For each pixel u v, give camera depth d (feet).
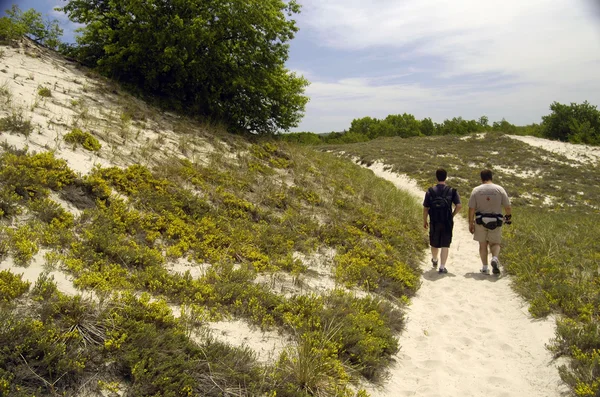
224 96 39.45
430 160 92.84
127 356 9.62
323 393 11.20
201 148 30.01
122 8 35.83
